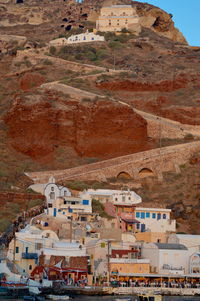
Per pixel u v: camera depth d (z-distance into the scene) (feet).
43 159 604.08
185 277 404.57
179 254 423.64
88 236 443.32
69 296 362.74
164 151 602.44
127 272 404.16
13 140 620.49
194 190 545.03
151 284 392.68
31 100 637.30
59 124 627.46
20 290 364.58
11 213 479.82
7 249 414.62
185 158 602.85
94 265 407.64
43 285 376.68
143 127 634.02
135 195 513.86
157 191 558.97
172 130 644.27
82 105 637.30
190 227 501.97
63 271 389.80
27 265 401.49
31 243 407.64
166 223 487.61
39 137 616.39
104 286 380.99
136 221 479.00
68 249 404.57
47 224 449.89
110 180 573.33
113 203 494.59
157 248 420.36
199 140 635.25
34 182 546.67
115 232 450.71
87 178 568.41
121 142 620.90
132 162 587.68
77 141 621.31
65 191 511.40
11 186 525.34
